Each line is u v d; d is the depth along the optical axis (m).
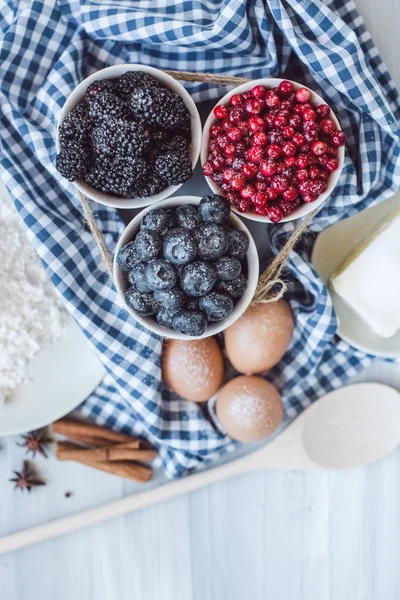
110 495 0.64
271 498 0.66
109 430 0.63
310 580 0.66
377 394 0.63
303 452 0.63
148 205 0.55
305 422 0.63
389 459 0.66
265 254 0.62
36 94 0.59
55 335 0.62
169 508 0.65
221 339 0.63
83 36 0.59
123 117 0.52
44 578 0.65
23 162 0.60
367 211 0.63
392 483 0.66
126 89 0.53
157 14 0.56
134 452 0.63
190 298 0.52
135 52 0.59
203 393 0.59
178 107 0.53
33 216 0.58
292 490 0.66
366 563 0.66
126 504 0.62
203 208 0.52
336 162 0.55
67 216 0.60
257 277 0.54
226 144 0.55
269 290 0.60
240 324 0.58
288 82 0.55
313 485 0.66
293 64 0.60
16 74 0.59
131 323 0.60
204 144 0.56
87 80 0.54
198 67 0.59
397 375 0.65
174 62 0.59
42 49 0.59
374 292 0.59
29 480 0.63
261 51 0.59
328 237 0.63
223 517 0.65
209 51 0.58
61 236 0.59
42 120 0.60
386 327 0.60
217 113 0.55
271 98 0.54
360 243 0.62
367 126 0.58
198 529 0.65
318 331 0.61
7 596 0.64
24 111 0.60
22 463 0.64
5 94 0.59
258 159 0.54
